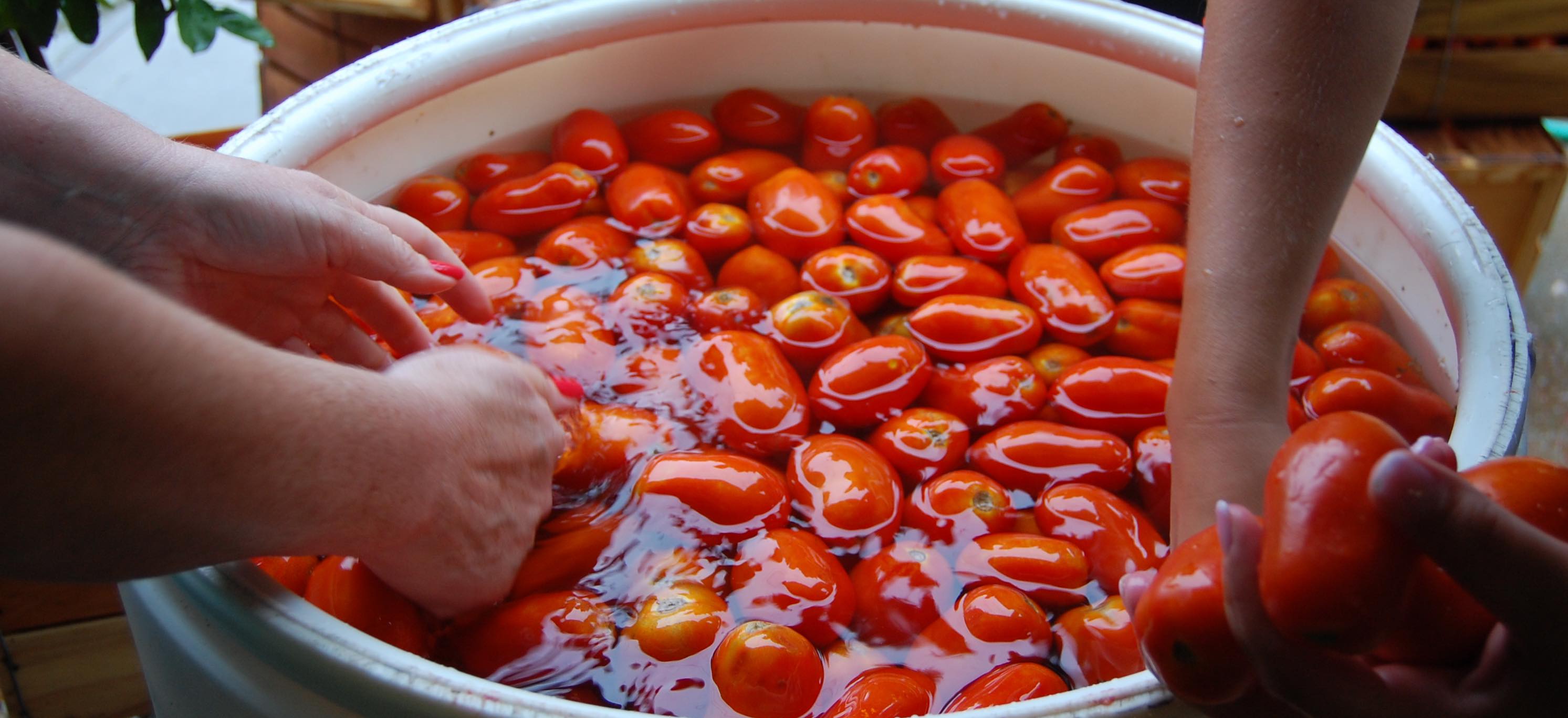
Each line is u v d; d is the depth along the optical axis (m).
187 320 0.69
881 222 1.03
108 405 0.66
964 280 0.99
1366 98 0.79
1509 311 0.84
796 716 0.79
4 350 0.64
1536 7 1.28
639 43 1.11
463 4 1.36
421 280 0.90
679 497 0.85
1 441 0.66
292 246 0.87
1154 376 0.92
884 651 0.83
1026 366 0.94
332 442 0.72
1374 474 0.64
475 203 1.06
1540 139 1.33
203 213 0.85
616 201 1.05
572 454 0.89
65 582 0.71
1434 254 0.89
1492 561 0.64
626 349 0.97
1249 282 0.79
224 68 2.16
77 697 1.16
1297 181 0.79
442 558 0.78
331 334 0.93
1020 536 0.86
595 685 0.81
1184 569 0.68
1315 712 0.67
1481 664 0.67
